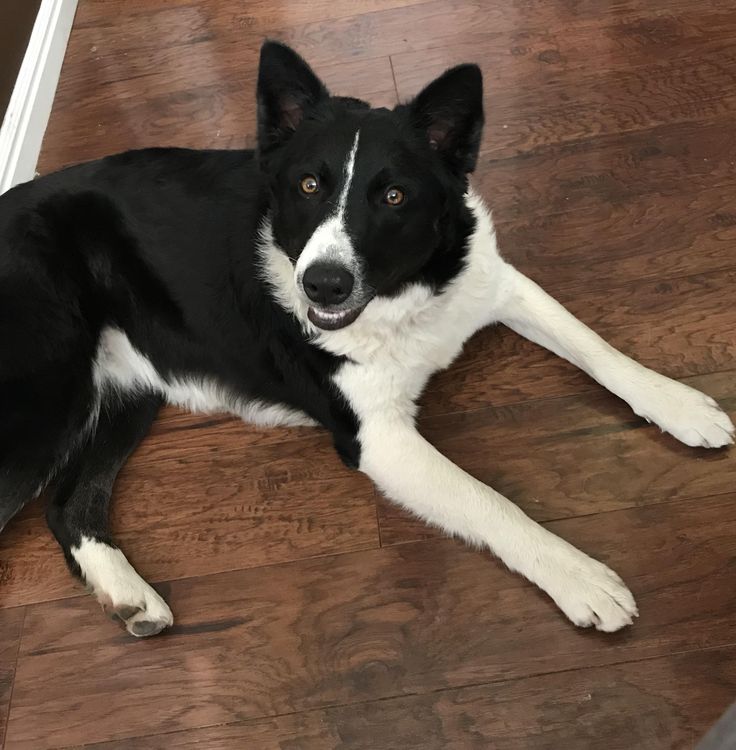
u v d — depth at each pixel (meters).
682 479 0.78
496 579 0.76
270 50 0.71
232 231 0.80
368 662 0.75
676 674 0.70
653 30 1.09
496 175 1.01
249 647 0.77
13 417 0.79
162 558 0.83
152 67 1.21
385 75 1.12
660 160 0.98
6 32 1.13
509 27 1.14
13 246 0.81
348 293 0.68
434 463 0.77
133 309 0.86
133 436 0.88
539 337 0.86
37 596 0.82
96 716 0.76
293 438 0.88
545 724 0.70
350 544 0.80
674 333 0.86
